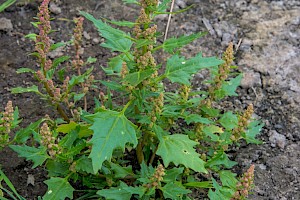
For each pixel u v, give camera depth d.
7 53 0.96
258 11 1.07
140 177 0.69
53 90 0.75
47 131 0.64
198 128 0.75
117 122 0.63
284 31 1.02
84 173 0.71
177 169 0.68
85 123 0.76
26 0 1.05
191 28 1.03
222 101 0.90
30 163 0.79
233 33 1.02
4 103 0.88
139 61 0.64
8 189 0.76
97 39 1.00
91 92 0.90
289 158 0.81
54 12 1.04
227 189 0.68
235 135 0.72
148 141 0.75
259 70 0.95
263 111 0.88
